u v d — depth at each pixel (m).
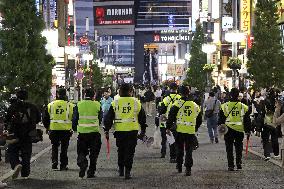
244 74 89.12
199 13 188.25
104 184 26.88
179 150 31.09
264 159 37.97
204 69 110.44
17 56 50.97
